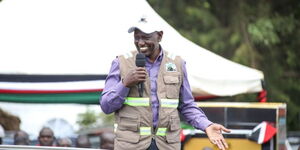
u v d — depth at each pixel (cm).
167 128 729
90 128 1590
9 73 1101
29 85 1096
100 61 1091
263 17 2381
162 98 728
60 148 683
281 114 1041
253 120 1004
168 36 1148
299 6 2564
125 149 720
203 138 1013
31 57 1107
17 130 1374
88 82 1081
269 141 998
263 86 1141
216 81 1116
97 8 1163
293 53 2492
